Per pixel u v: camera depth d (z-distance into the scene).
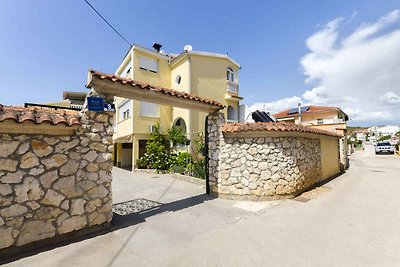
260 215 5.59
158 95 5.81
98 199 4.60
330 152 11.55
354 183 9.70
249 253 3.63
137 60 15.86
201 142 13.80
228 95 17.14
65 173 4.17
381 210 5.73
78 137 4.39
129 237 4.32
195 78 15.83
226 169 7.41
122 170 16.28
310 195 7.61
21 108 3.85
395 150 29.11
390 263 3.25
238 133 7.23
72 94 12.98
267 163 7.04
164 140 15.90
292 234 4.36
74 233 4.26
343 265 3.23
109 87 4.91
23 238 3.64
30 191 3.74
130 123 15.82
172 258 3.52
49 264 3.35
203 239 4.21
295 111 29.88
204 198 7.43
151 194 8.19
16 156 3.64
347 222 4.95
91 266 3.30
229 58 17.55
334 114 25.14
